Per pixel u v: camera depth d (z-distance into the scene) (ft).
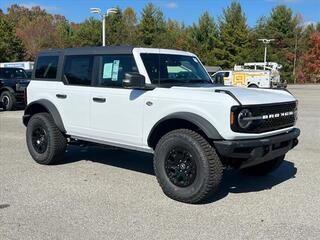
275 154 19.97
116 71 22.47
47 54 26.37
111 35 207.00
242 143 18.20
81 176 23.61
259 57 224.12
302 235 15.64
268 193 20.66
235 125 18.07
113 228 16.29
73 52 24.82
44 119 25.64
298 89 150.51
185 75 23.16
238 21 215.31
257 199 19.75
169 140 19.34
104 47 23.32
